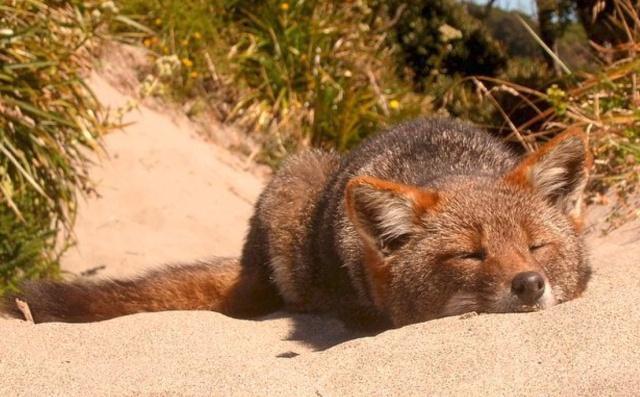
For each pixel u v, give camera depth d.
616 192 1.55
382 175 1.30
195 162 1.98
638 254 1.34
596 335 1.06
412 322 1.20
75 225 1.72
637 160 1.53
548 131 1.67
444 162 1.30
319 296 1.33
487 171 1.28
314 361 1.08
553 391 1.01
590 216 1.53
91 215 1.75
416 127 1.37
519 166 1.22
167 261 1.67
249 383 1.05
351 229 1.26
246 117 2.20
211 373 1.07
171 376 1.07
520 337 1.08
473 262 1.17
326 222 1.32
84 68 1.74
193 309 1.39
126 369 1.09
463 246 1.17
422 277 1.19
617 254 1.35
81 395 1.05
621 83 1.67
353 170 1.33
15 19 1.49
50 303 1.35
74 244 1.59
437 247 1.18
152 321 1.23
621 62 1.68
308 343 1.23
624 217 1.49
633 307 1.09
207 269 1.42
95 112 1.59
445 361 1.06
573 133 1.21
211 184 1.93
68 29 1.60
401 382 1.04
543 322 1.09
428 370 1.05
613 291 1.14
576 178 1.22
